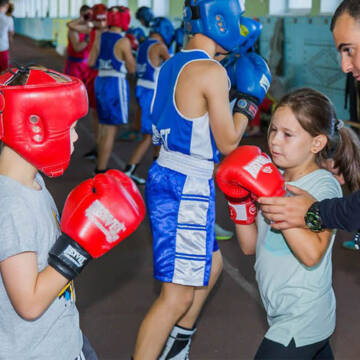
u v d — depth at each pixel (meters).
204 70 2.31
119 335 3.05
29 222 1.43
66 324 1.57
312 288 1.93
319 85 7.47
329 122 1.96
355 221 1.68
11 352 1.49
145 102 5.75
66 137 1.45
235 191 2.04
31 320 1.48
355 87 6.40
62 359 1.56
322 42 7.30
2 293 1.47
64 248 1.48
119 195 1.54
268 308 2.05
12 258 1.39
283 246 1.98
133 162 5.83
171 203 2.40
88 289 3.60
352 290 3.59
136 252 4.20
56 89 1.41
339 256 4.10
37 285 1.42
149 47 5.82
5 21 10.48
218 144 2.41
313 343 1.94
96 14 5.89
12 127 1.39
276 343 1.93
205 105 2.34
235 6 2.43
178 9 14.22
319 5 8.05
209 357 2.87
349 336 3.06
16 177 1.48
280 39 8.22
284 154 1.97
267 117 8.14
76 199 1.54
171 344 2.56
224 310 3.34
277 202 1.81
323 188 1.97
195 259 2.39
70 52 8.43
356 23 1.54
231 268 3.92
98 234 1.49
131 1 16.56
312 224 1.79
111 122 5.77
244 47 2.66
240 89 2.56
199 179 2.41
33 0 32.31
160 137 2.50
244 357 2.88
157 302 2.46
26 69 1.47
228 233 4.46
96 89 5.75
